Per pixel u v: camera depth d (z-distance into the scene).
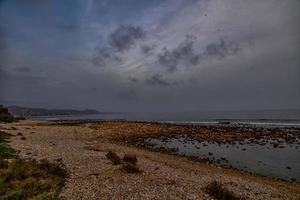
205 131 42.81
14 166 12.30
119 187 11.48
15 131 35.22
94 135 36.66
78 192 10.60
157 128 47.50
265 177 16.48
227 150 25.98
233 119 97.50
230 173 16.89
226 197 10.88
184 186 12.17
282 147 27.75
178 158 21.34
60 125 53.34
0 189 9.54
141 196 10.53
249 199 11.23
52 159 16.08
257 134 38.72
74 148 22.23
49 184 10.74
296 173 17.78
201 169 17.33
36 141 26.05
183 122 81.44
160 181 12.75
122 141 31.80
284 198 11.94
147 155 21.81
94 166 14.93
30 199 8.98
